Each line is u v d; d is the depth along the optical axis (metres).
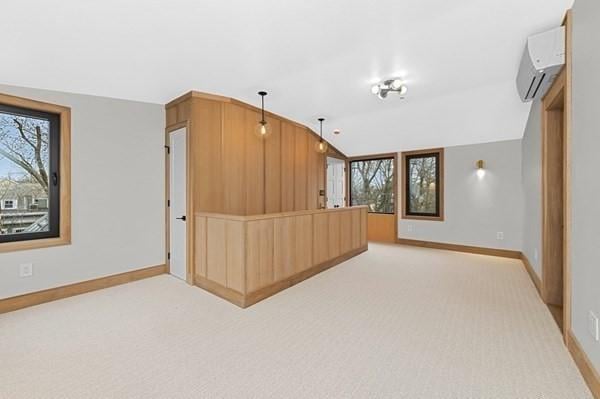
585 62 1.83
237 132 4.18
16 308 2.85
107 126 3.47
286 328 2.46
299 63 3.06
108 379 1.78
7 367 1.90
